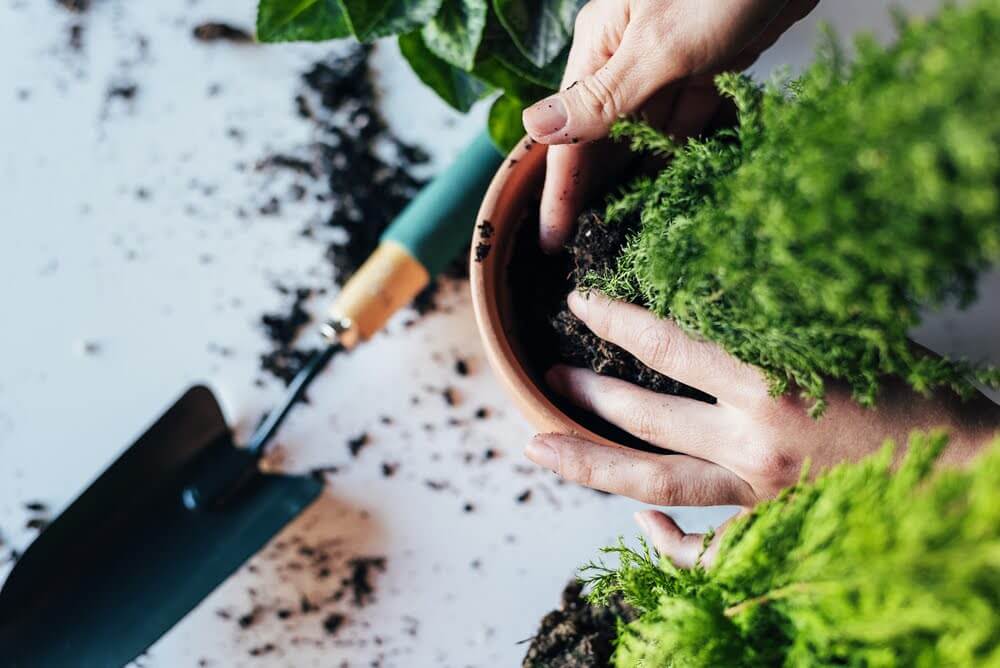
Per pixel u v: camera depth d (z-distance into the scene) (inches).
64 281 23.7
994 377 14.6
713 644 13.2
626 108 16.8
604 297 16.9
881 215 11.9
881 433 16.7
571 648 17.8
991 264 12.9
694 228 14.6
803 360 14.8
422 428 23.2
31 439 23.4
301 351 23.5
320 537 23.0
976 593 11.8
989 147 11.0
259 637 22.9
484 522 23.0
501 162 21.7
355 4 18.6
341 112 24.0
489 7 19.1
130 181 23.9
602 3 17.2
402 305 22.4
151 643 22.7
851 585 12.3
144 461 22.8
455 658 22.6
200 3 24.1
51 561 22.7
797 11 18.7
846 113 12.2
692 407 17.3
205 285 23.7
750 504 17.7
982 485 11.6
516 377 17.4
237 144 24.0
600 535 22.8
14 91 24.1
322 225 23.8
